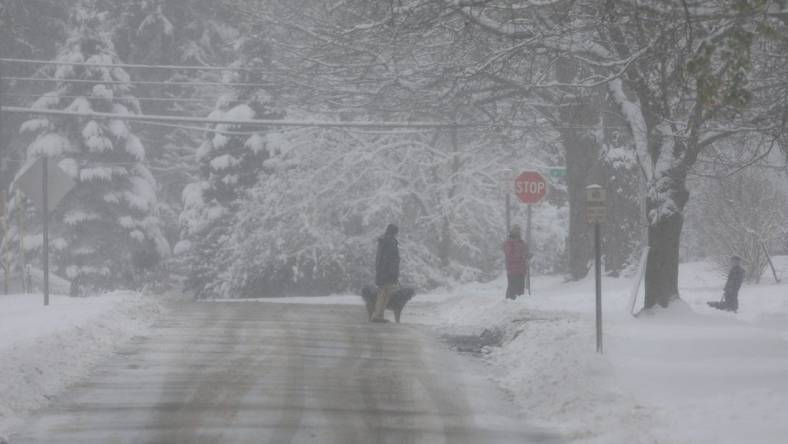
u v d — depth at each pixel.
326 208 138.62
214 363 52.22
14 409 39.81
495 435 37.09
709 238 126.44
